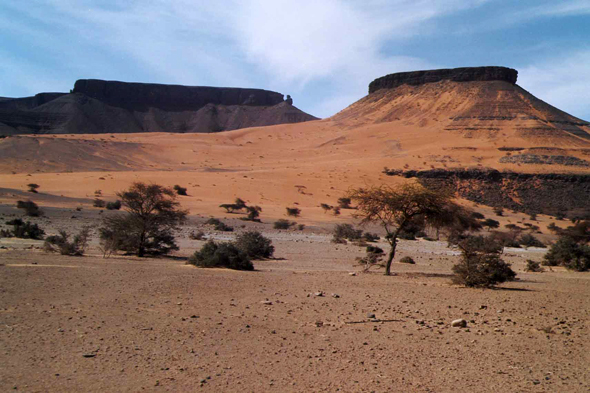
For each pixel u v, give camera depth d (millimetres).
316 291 16234
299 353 8641
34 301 12094
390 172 152000
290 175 133500
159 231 30625
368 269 27188
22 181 94875
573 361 8383
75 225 48562
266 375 7406
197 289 15406
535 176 153000
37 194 79875
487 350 9055
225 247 24156
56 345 8453
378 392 6797
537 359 8500
